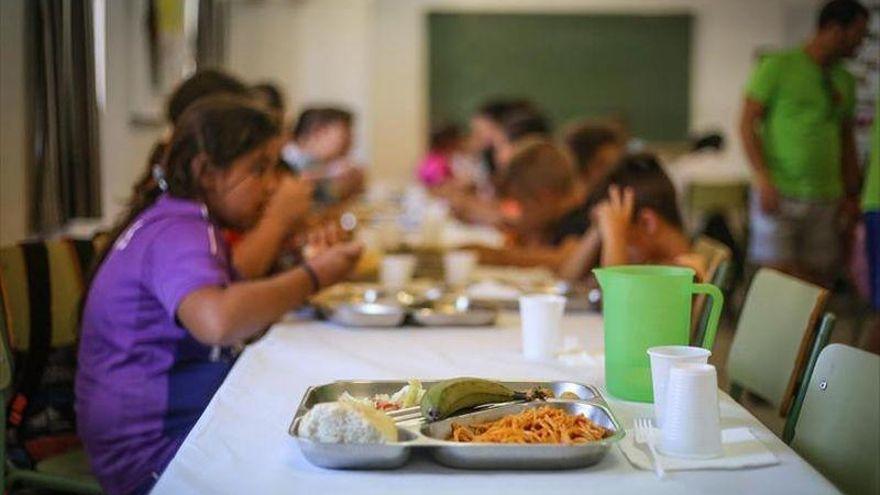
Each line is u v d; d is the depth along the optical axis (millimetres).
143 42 4910
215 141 2143
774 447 1360
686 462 1281
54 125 3332
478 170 7090
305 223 3133
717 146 5762
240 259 2568
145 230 2037
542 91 9680
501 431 1298
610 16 9609
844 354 1477
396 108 9727
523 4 9586
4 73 3072
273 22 8625
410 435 1290
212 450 1350
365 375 1845
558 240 4062
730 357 2186
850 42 4477
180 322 1923
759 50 9664
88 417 2018
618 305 1633
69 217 3551
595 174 4246
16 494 2309
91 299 2061
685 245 2727
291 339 2201
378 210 5801
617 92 9680
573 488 1200
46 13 3250
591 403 1422
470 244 3807
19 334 2277
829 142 4586
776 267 4559
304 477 1240
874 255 3406
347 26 8766
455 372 1879
